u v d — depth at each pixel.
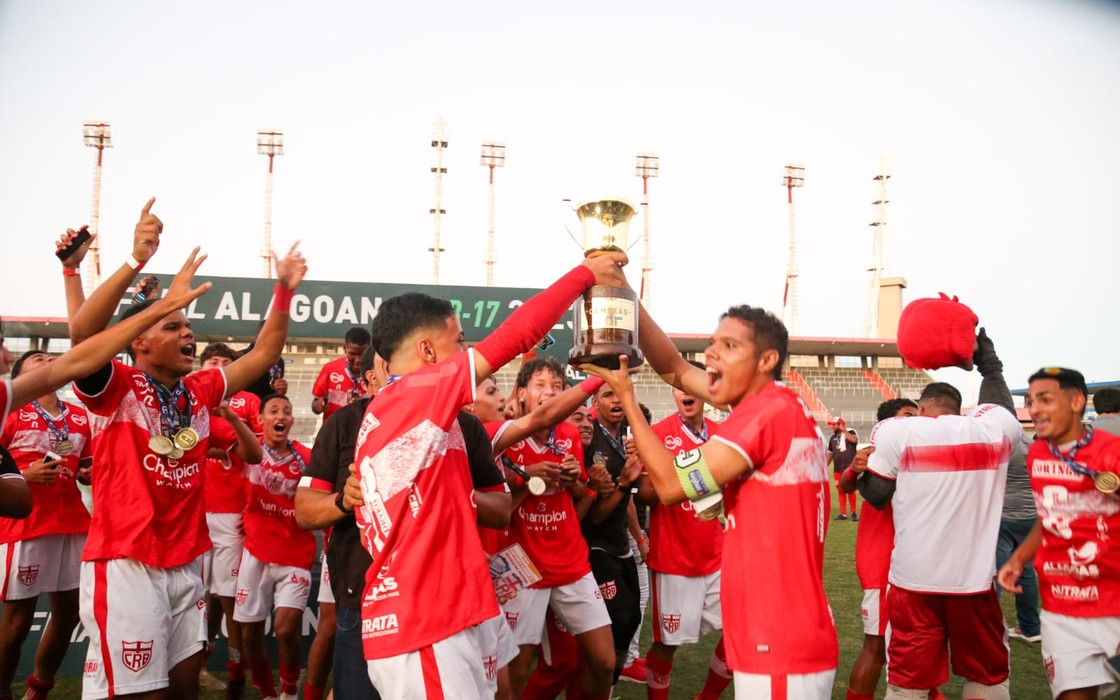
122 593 3.43
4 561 4.82
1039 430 3.69
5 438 4.96
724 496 2.79
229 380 3.94
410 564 2.43
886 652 4.75
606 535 5.08
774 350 2.82
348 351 7.29
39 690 4.93
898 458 4.16
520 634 4.35
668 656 5.07
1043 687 5.42
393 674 2.41
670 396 36.97
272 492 5.36
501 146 40.59
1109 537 3.54
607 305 2.75
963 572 4.00
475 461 3.26
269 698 5.42
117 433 3.52
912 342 4.16
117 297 3.27
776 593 2.57
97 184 31.00
